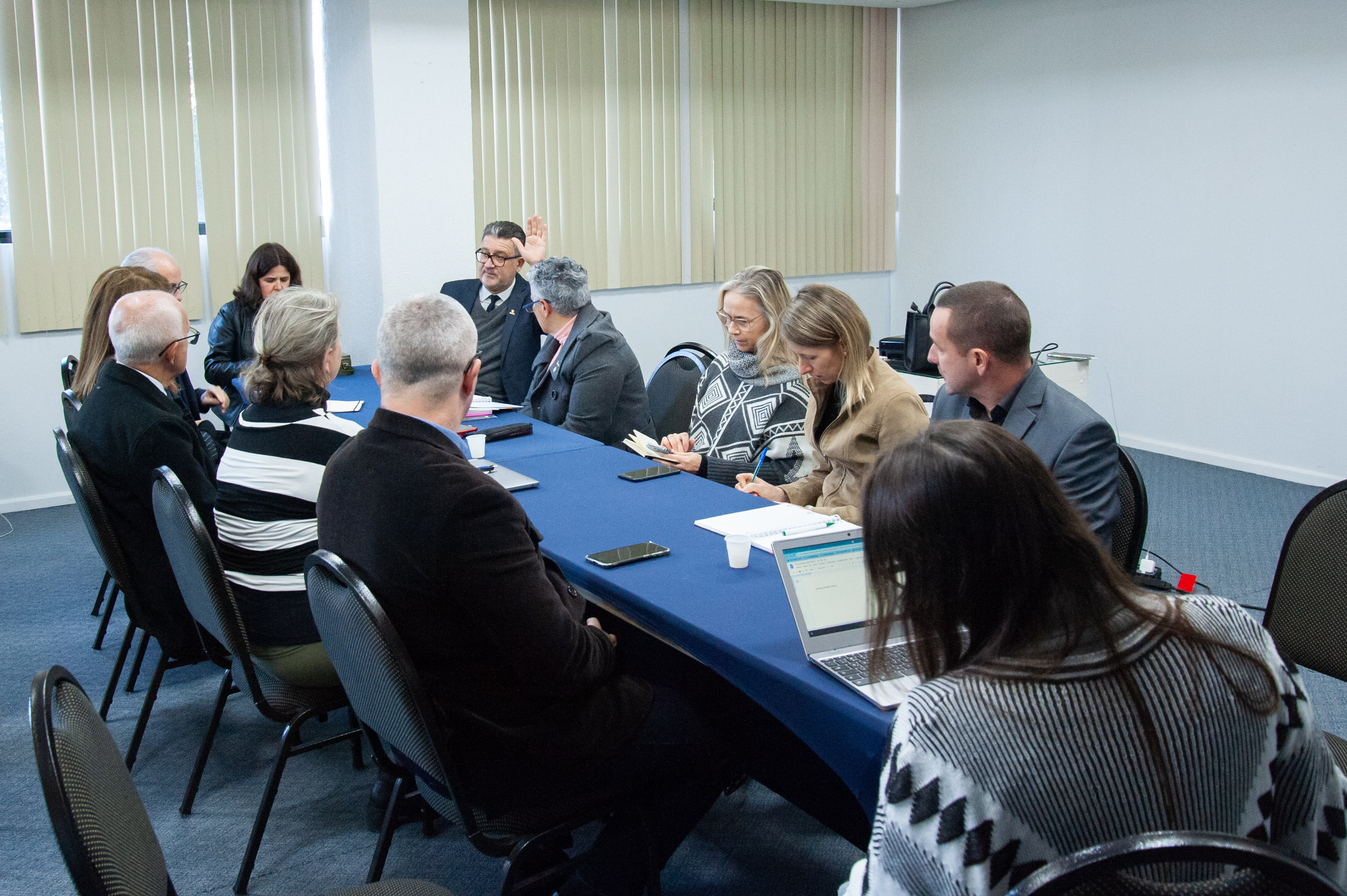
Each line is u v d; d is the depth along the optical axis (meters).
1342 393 4.84
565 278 3.46
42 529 4.51
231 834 2.27
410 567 1.46
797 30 6.36
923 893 0.90
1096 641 0.91
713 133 6.19
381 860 1.89
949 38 6.46
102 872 0.90
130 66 4.65
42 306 4.66
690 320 6.39
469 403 1.69
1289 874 0.76
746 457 2.83
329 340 2.10
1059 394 2.12
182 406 2.96
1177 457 5.59
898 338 5.05
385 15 4.77
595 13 5.69
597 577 1.88
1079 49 5.74
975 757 0.87
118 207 4.73
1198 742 0.88
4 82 4.43
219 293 5.00
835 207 6.73
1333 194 4.75
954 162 6.56
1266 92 4.94
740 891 2.05
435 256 5.08
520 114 5.55
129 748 2.59
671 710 1.73
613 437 3.49
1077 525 0.94
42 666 3.12
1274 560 4.00
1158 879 0.88
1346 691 2.90
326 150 5.26
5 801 2.40
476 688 1.53
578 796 1.61
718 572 1.90
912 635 0.99
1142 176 5.54
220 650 2.31
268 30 4.93
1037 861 0.87
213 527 2.36
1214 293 5.30
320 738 2.69
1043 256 6.12
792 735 2.03
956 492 0.94
